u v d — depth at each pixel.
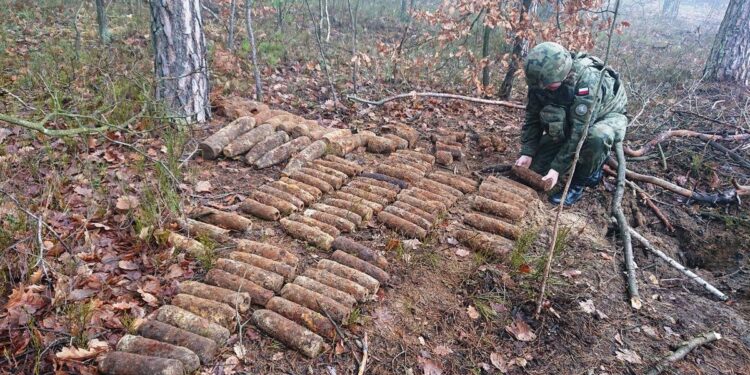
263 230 3.17
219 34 7.50
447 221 3.48
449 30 6.04
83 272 2.57
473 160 4.54
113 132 4.02
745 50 7.07
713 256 3.74
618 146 4.12
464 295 2.82
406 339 2.50
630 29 12.32
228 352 2.28
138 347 2.17
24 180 3.35
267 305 2.53
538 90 3.70
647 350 2.63
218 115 4.84
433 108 5.74
